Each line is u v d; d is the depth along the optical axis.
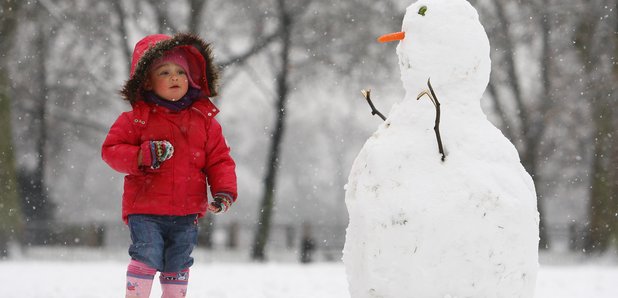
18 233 29.97
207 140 8.61
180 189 8.33
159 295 12.45
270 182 39.06
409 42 7.58
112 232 39.81
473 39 7.48
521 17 38.62
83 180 65.75
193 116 8.60
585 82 36.78
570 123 38.50
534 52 40.22
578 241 40.78
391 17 38.66
